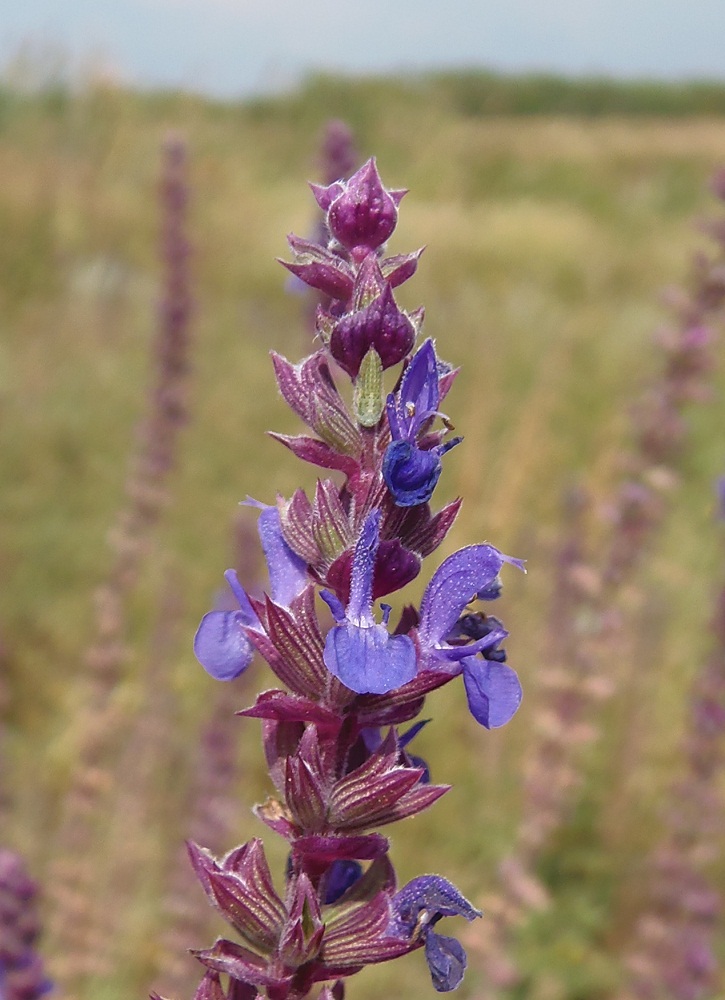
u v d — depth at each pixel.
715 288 6.46
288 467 11.73
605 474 8.22
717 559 9.24
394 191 2.21
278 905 2.10
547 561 7.76
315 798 2.03
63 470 11.54
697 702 6.27
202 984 2.17
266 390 13.44
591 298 22.08
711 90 54.94
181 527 10.45
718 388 13.30
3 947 3.85
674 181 36.09
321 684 2.09
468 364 14.62
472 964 6.44
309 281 2.16
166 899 5.94
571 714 6.19
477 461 9.72
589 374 14.74
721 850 6.90
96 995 5.82
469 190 31.28
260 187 23.59
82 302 16.25
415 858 7.15
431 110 30.53
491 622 2.27
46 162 18.98
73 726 7.46
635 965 6.25
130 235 18.50
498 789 7.41
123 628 6.93
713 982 6.26
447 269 22.75
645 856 7.16
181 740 6.95
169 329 7.51
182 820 6.14
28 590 9.72
